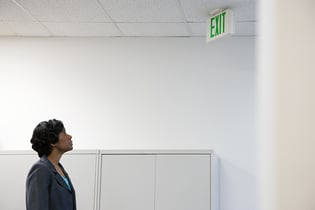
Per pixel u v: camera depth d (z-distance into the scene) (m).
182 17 3.13
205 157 3.04
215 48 3.53
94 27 3.42
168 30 3.44
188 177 3.03
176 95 3.51
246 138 3.38
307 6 0.61
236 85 3.46
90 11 3.07
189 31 3.45
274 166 0.59
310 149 0.59
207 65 3.52
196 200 2.99
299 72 0.60
